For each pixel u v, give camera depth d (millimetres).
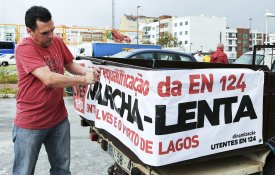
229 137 3012
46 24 3127
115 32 39750
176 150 2717
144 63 4766
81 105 4086
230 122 3000
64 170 3680
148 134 2654
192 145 2803
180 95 2691
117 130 3182
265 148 3297
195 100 2779
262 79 3160
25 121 3309
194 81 2750
